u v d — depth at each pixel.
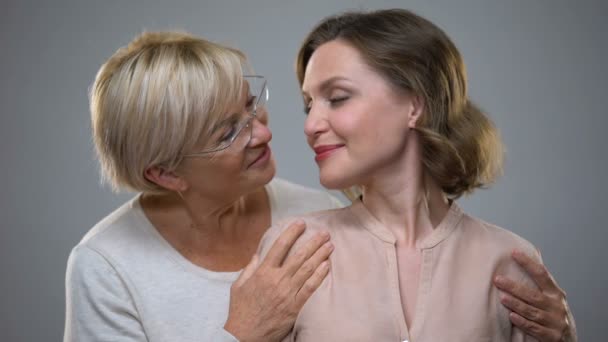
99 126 1.25
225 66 1.19
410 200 1.05
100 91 1.25
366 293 1.02
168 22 2.33
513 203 2.42
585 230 2.42
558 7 2.35
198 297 1.30
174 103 1.16
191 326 1.28
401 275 1.04
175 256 1.32
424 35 1.04
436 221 1.09
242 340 1.09
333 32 1.05
